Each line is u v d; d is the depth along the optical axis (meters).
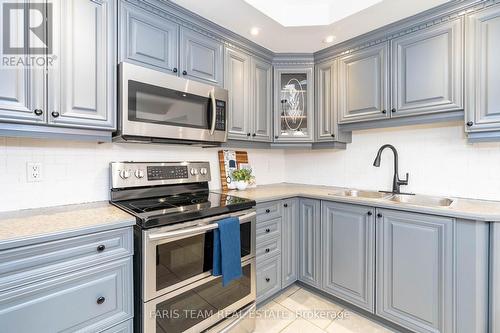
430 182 2.00
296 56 2.39
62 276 1.02
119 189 1.66
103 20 1.37
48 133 1.24
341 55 2.21
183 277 1.36
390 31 1.89
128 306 1.21
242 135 2.14
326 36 2.07
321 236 2.07
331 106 2.29
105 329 1.14
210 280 1.50
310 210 2.15
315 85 2.39
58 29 1.22
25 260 0.94
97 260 1.11
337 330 1.73
